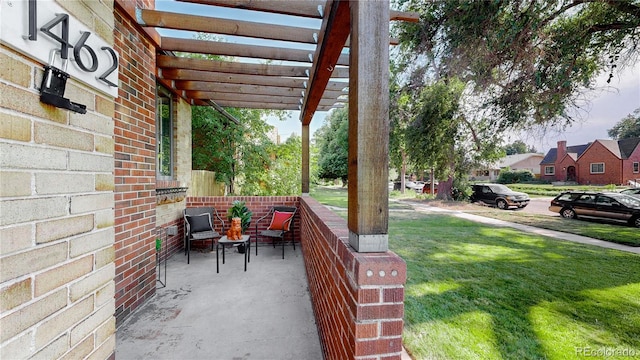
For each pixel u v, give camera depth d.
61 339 0.87
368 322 1.06
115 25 2.42
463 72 5.84
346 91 4.56
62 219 0.88
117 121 2.43
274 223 4.83
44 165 0.82
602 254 4.93
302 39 2.85
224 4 2.30
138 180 2.74
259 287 3.26
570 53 4.50
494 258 4.70
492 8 4.70
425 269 4.12
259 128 7.68
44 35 0.81
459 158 8.96
